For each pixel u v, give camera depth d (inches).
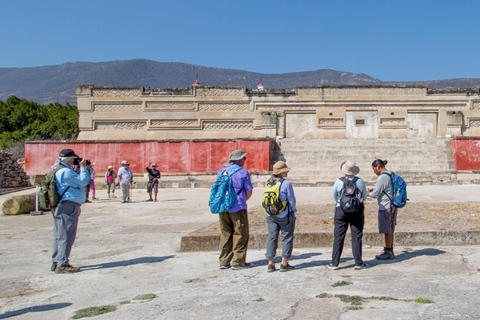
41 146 1144.2
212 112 1315.2
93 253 395.2
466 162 1011.3
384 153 1082.1
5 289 293.6
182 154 1112.8
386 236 327.9
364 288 256.4
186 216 586.9
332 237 381.1
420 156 1065.5
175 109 1322.6
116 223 553.3
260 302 239.0
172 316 223.8
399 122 1269.7
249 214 510.9
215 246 389.1
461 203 551.8
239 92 1315.2
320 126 1289.4
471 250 348.5
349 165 303.6
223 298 250.2
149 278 308.5
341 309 220.4
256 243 386.9
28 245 441.7
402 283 263.4
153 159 1119.6
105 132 1326.3
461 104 1256.2
